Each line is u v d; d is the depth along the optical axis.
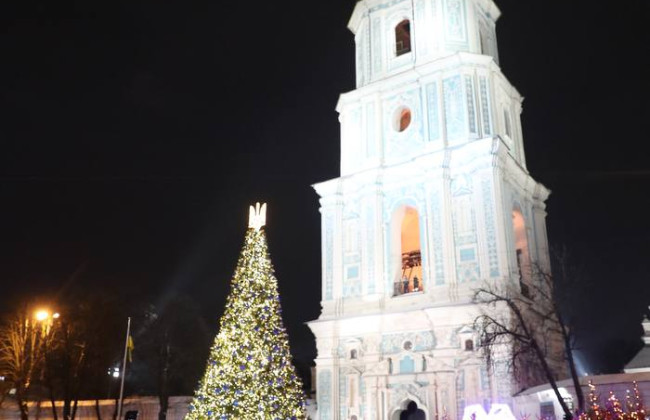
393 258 36.31
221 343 26.66
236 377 25.55
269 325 26.98
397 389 32.59
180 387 53.72
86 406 50.91
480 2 42.53
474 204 34.06
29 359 44.41
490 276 32.31
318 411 34.75
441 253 34.12
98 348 47.72
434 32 39.69
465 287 32.84
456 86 37.34
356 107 41.22
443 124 36.78
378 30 42.41
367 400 33.22
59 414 51.47
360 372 34.16
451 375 31.20
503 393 29.62
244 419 24.83
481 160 34.41
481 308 29.98
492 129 36.72
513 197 37.03
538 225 40.00
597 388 24.22
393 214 37.03
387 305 35.16
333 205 39.09
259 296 27.41
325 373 35.19
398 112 39.59
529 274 35.41
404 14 41.69
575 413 23.08
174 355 51.12
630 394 23.16
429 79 38.25
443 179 35.12
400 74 39.28
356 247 37.69
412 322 33.44
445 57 37.84
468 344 31.44
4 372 44.19
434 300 33.31
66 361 44.56
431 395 31.34
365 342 34.62
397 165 37.31
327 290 37.59
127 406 50.53
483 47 42.12
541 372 31.05
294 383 27.09
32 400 50.97
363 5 43.59
